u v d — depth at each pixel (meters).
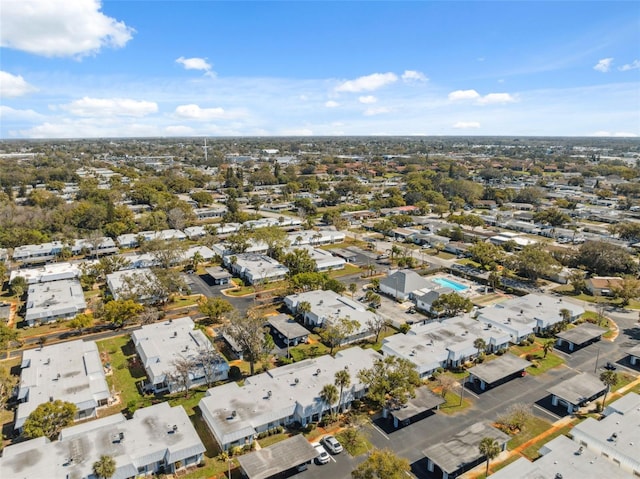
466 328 96.69
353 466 60.25
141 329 95.19
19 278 124.31
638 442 60.97
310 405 68.31
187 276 138.88
